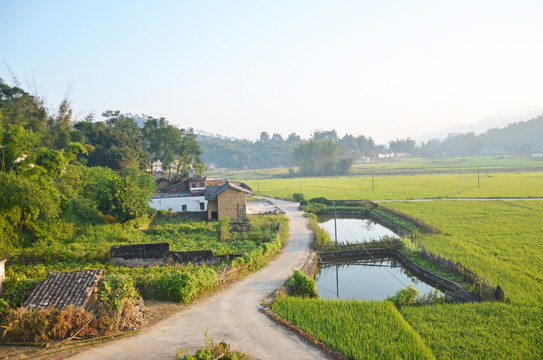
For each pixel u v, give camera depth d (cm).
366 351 1694
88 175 5222
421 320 2067
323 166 18038
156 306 2231
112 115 8894
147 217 4678
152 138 8688
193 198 5556
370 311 2142
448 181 10575
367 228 5353
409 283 3022
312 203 6994
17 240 3089
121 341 1800
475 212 5544
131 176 5584
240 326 1984
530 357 1645
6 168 3362
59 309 1869
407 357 1647
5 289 2119
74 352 1672
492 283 2564
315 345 1777
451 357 1670
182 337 1855
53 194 3588
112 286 2061
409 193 8262
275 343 1802
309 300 2355
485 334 1867
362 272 3384
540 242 3688
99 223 4109
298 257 3494
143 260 2991
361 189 9588
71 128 7406
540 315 2069
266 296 2438
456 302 2361
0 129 3394
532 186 8500
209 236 4059
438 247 3581
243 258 2973
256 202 7706
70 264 2864
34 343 1709
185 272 2428
